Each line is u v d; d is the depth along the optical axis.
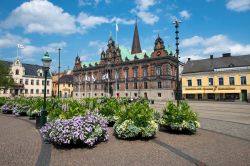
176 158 7.78
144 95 78.12
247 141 10.47
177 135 11.87
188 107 12.95
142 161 7.44
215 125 15.44
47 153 8.33
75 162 7.32
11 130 13.21
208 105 40.66
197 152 8.54
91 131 9.41
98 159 7.65
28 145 9.49
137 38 98.12
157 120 13.59
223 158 7.80
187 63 70.06
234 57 61.62
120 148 9.17
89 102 17.62
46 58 14.18
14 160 7.46
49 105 17.86
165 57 73.38
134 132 10.61
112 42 92.31
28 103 21.80
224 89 59.09
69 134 8.91
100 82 94.06
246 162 7.38
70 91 118.75
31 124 15.80
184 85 66.62
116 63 88.06
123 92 84.44
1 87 59.53
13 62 85.12
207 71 62.44
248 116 21.55
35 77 89.88
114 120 14.55
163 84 73.56
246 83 56.00
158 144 9.88
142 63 79.88
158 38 76.44
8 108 23.70
